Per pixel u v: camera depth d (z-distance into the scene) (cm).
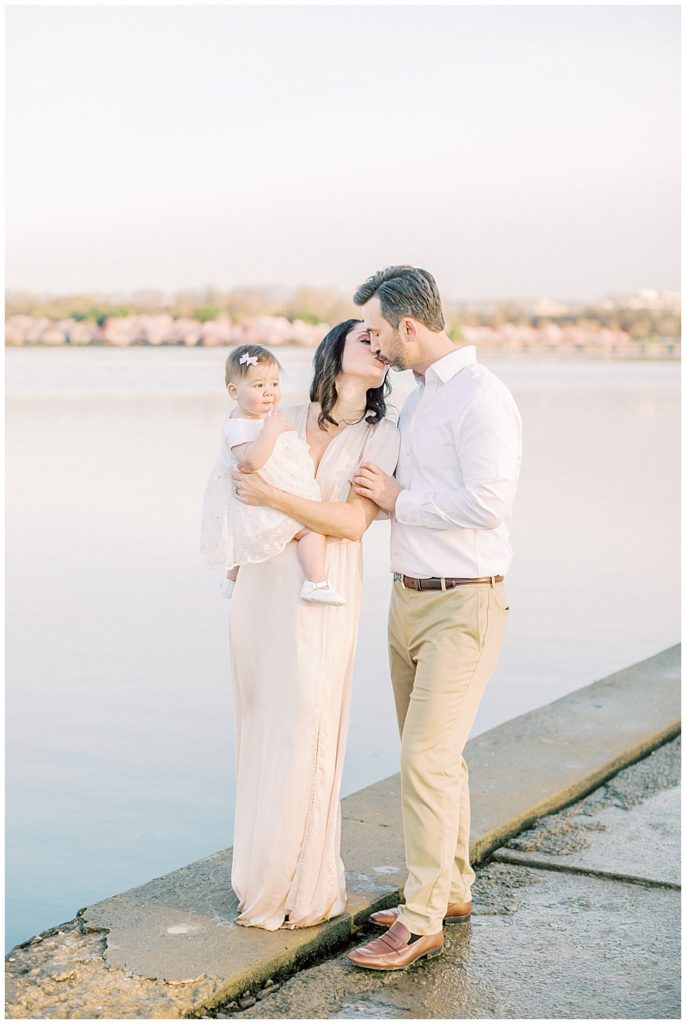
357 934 360
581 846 427
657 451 1861
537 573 997
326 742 345
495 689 680
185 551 1058
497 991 325
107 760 552
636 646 775
